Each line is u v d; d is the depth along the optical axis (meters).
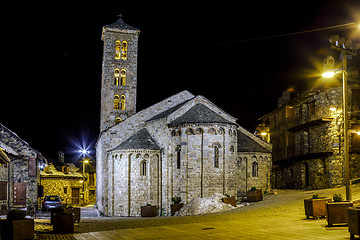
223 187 37.56
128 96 52.22
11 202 38.44
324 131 42.34
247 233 14.72
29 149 40.00
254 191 35.88
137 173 40.31
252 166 44.44
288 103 51.25
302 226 16.14
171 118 40.34
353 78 40.97
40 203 47.22
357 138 40.34
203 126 37.88
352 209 12.40
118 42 53.25
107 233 16.62
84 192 71.12
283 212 22.83
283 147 52.88
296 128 47.94
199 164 37.50
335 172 40.25
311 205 18.44
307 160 46.19
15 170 39.28
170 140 39.66
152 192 40.09
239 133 47.59
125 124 45.22
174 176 38.97
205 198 32.69
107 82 51.78
